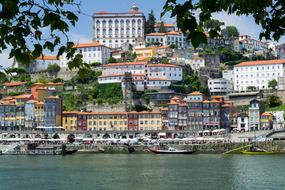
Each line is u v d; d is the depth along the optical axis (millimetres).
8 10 16469
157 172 135250
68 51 18688
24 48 17453
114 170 141875
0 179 120938
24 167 153500
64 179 120438
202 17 17719
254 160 176625
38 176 127125
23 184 111750
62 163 169000
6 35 17047
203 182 112375
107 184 110938
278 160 176125
